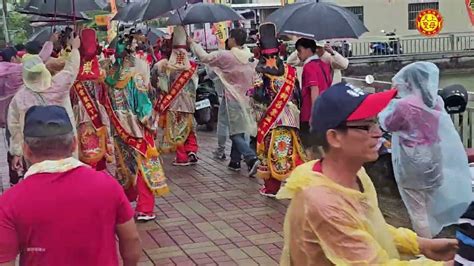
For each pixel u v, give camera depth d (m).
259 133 6.91
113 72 6.26
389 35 31.75
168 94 8.80
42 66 5.48
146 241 5.89
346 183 2.37
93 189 2.81
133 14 8.49
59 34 7.32
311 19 6.79
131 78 6.23
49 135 2.81
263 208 6.77
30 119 2.87
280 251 5.49
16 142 5.60
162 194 6.48
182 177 8.34
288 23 6.88
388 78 26.44
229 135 8.41
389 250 2.49
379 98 2.31
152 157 6.44
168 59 8.87
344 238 2.24
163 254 5.54
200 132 11.86
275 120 6.80
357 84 7.76
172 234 6.06
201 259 5.39
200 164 9.09
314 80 6.70
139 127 6.33
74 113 6.56
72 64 5.64
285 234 2.47
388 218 5.97
